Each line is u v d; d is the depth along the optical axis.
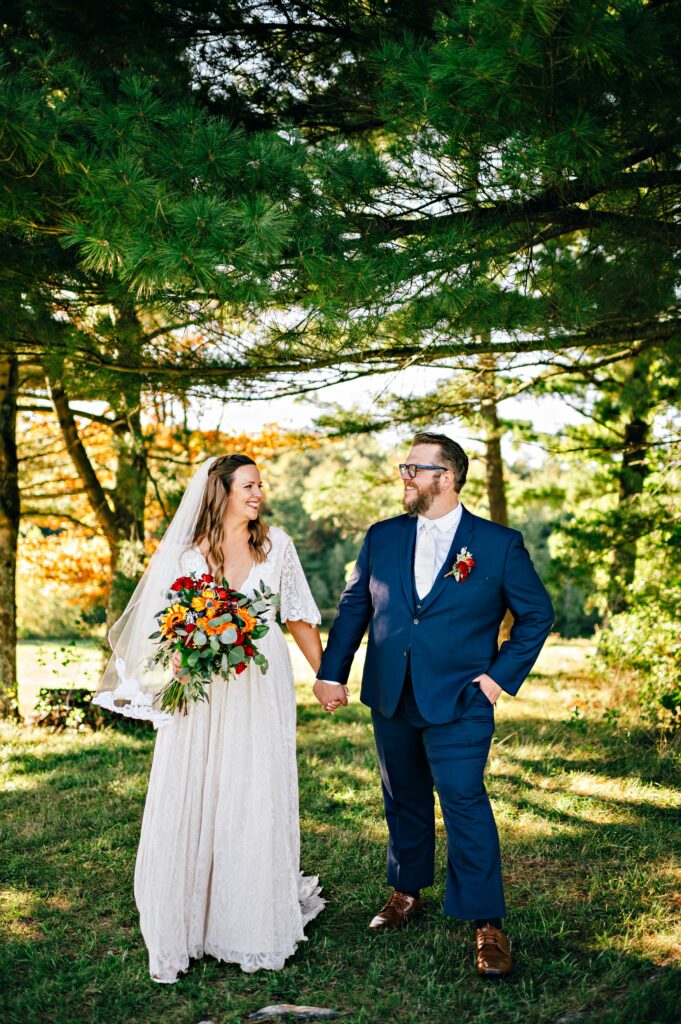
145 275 3.16
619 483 10.34
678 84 3.05
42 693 7.84
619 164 3.37
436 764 3.06
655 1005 2.58
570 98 2.98
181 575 3.16
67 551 10.21
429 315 3.68
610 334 4.64
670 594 7.28
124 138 3.32
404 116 3.21
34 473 10.35
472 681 3.07
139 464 7.75
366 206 3.59
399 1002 2.73
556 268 3.76
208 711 3.05
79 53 4.37
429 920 3.30
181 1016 2.70
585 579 9.26
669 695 6.22
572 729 6.61
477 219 3.77
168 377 5.26
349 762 5.85
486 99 2.86
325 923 3.32
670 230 3.92
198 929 3.04
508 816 4.48
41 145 3.15
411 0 4.19
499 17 2.61
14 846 4.20
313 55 4.74
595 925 3.22
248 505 3.17
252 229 3.09
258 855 3.00
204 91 4.71
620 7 2.70
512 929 3.20
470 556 3.12
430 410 6.56
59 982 2.87
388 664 3.15
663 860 3.85
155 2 4.37
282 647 3.24
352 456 19.67
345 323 3.77
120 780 5.41
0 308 4.56
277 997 2.80
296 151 3.46
